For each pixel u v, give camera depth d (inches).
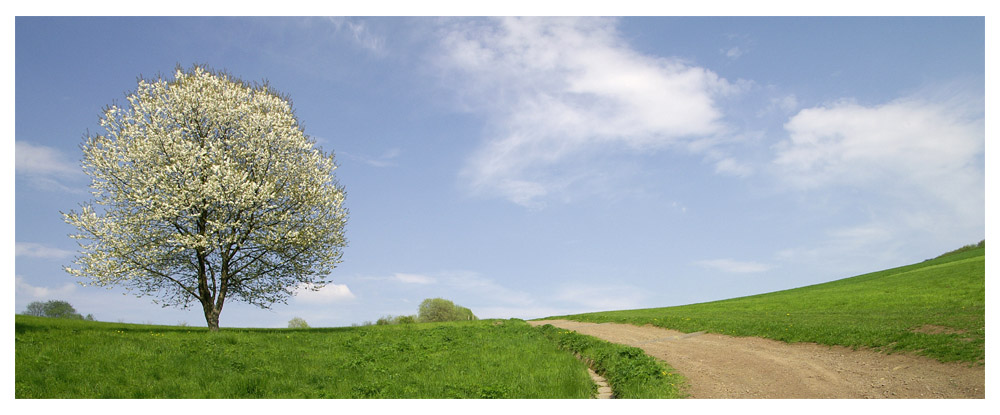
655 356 903.7
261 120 1298.0
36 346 856.9
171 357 850.8
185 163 1202.6
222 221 1224.8
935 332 839.7
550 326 1450.5
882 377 676.1
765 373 749.3
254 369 816.3
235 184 1200.8
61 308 1678.2
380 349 1013.2
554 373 790.5
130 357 838.5
